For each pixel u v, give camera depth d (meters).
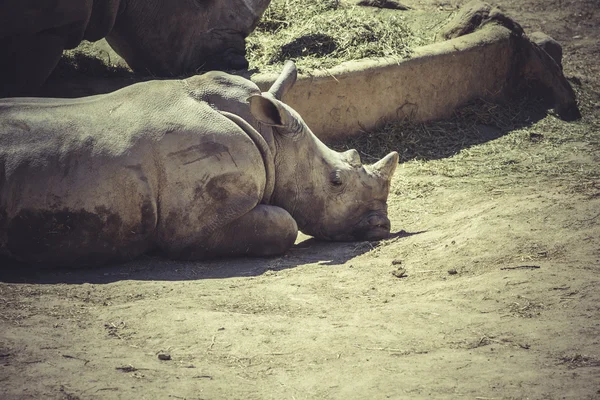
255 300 22.78
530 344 19.22
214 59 40.44
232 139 26.70
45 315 21.16
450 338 19.81
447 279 24.19
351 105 40.75
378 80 41.25
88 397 16.67
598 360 18.27
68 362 18.22
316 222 29.22
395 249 27.72
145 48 39.62
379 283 24.31
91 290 23.52
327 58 42.19
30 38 34.91
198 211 26.41
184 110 26.91
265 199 28.19
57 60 36.19
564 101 47.00
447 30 48.94
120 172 25.48
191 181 26.22
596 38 61.66
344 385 17.55
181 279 25.12
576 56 57.62
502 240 26.30
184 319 20.97
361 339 19.83
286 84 30.36
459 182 36.22
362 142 40.88
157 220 26.30
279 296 23.16
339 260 27.25
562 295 21.81
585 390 16.89
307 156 28.73
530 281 22.81
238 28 40.59
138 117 26.47
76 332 20.05
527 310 21.12
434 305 21.86
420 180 36.81
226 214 26.70
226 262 27.16
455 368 18.16
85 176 25.25
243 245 27.33
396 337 19.95
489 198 33.06
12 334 19.61
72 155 25.39
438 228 29.73
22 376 17.41
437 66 43.16
